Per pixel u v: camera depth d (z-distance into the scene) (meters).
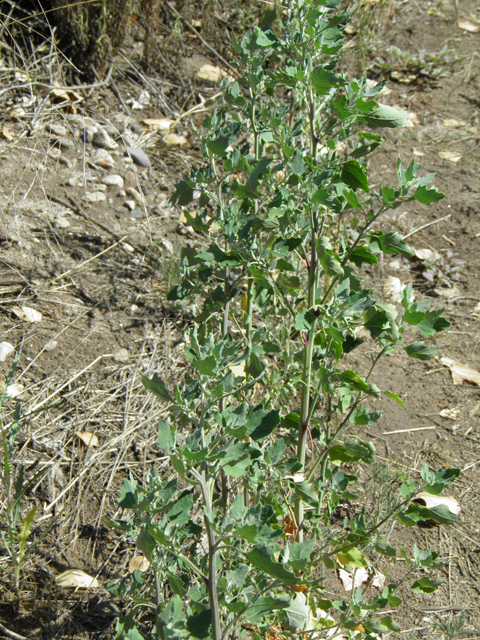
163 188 3.18
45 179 3.00
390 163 3.71
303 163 1.26
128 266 2.74
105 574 1.75
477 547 1.99
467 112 4.23
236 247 1.41
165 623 0.95
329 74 1.22
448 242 3.26
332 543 1.45
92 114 3.46
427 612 1.81
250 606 1.04
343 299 1.30
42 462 1.97
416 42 4.88
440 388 2.55
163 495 1.05
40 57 3.57
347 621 1.35
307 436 1.66
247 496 1.68
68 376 2.25
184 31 4.29
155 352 2.41
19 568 1.61
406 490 1.36
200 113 3.74
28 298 2.50
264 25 1.94
